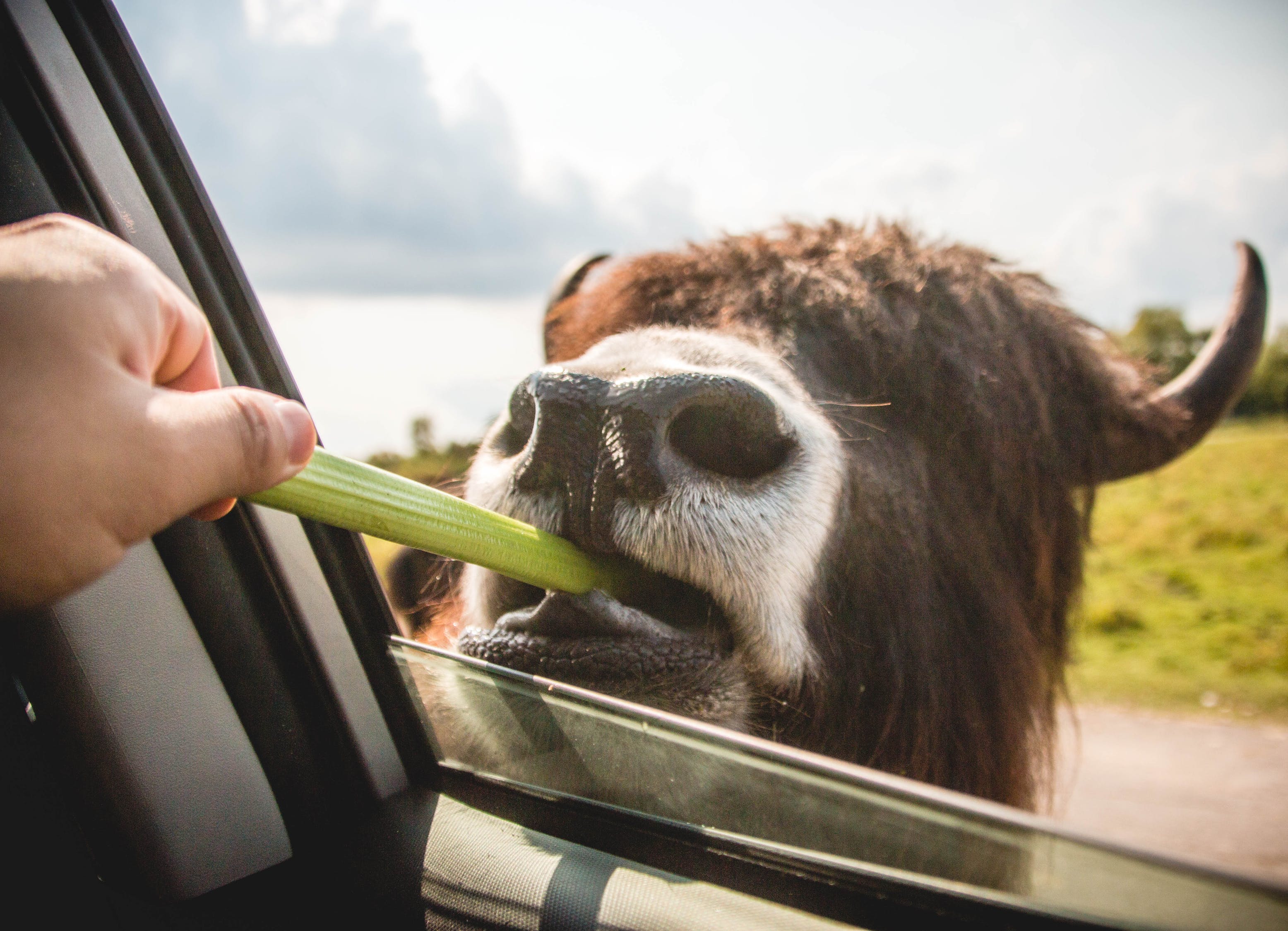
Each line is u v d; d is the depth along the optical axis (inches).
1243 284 151.2
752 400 73.9
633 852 54.2
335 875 60.4
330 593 63.5
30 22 58.4
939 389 121.7
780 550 76.9
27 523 30.9
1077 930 40.3
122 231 58.9
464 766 64.0
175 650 59.2
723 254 144.7
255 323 63.3
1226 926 36.6
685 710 72.9
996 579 121.9
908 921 44.9
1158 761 218.8
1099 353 155.4
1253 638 288.0
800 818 48.7
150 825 58.1
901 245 142.9
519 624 73.3
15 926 60.4
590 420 70.8
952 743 109.5
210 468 34.2
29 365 31.3
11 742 61.6
